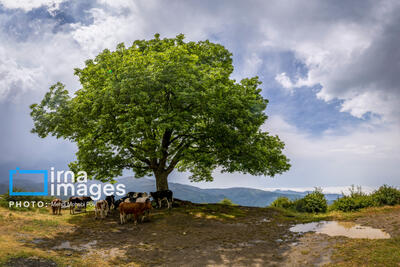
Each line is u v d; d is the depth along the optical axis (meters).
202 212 18.28
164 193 19.88
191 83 17.42
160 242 11.96
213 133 18.89
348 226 13.14
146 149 20.52
